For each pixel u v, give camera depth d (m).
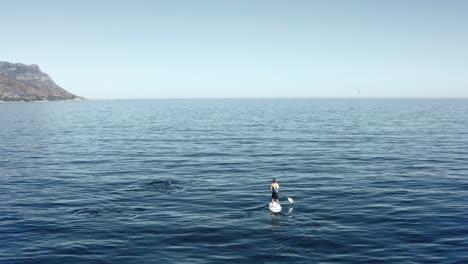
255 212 27.94
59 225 25.14
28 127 102.00
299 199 31.39
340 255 20.41
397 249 21.12
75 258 20.12
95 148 62.75
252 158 52.72
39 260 19.89
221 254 20.56
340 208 28.77
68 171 43.56
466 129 92.62
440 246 21.45
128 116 158.38
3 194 33.16
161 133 86.88
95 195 32.84
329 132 86.62
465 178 38.84
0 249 21.27
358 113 169.25
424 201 30.45
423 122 115.50
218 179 39.41
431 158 51.31
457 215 26.77
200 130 94.00
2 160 50.91
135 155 55.53
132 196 32.53
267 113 175.62
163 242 22.23
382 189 34.53
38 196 32.50
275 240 22.45
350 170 43.66
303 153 56.69
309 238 22.72
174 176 40.84
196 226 24.92
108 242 22.25
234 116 154.00
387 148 61.12
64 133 86.69
